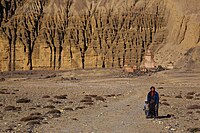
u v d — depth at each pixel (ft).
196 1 565.94
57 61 628.69
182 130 76.69
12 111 118.21
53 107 131.03
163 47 577.84
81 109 123.03
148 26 628.69
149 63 488.02
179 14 574.15
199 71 385.70
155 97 98.37
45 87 287.69
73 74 466.70
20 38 636.48
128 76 409.28
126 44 617.62
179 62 464.24
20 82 380.99
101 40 630.33
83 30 646.33
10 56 628.28
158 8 640.17
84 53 628.28
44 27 654.12
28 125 83.92
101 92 227.40
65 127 79.92
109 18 650.43
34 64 630.74
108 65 609.01
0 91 231.91
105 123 86.12
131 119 94.63
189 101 161.07
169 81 337.31
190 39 525.75
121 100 164.35
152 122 88.99
